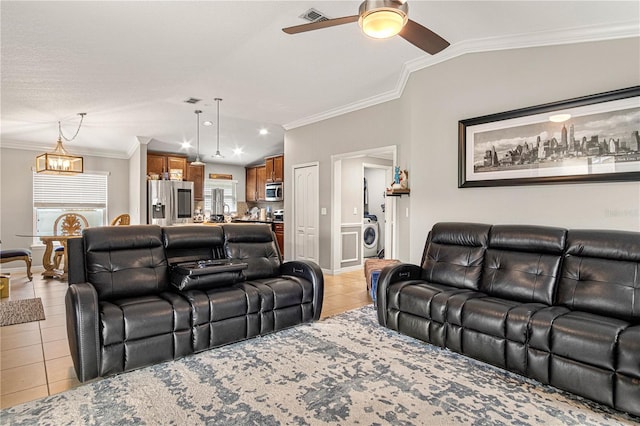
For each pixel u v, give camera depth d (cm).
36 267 632
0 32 263
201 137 693
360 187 637
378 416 182
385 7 181
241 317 280
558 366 204
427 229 379
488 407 190
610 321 203
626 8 246
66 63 325
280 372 230
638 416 177
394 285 306
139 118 542
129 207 743
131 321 228
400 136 448
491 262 291
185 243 318
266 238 371
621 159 258
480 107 334
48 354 260
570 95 284
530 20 277
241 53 335
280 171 784
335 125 546
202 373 229
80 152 689
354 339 289
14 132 572
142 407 190
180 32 285
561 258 257
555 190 292
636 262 222
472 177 339
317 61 361
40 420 178
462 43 336
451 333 259
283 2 253
